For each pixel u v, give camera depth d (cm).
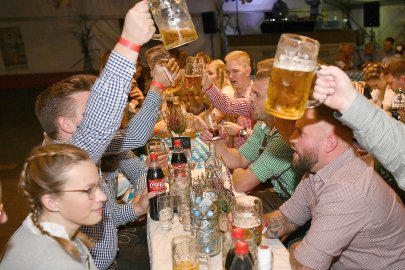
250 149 238
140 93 428
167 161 233
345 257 146
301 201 166
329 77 100
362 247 139
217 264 139
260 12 1127
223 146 244
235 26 1135
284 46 96
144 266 184
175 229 169
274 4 1055
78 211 112
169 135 315
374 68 427
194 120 316
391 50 862
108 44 1184
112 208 175
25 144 668
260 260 120
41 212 112
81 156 113
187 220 167
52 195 109
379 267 141
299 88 97
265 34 976
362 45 1027
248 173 210
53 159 108
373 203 130
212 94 297
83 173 111
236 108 299
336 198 131
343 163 135
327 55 964
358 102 102
